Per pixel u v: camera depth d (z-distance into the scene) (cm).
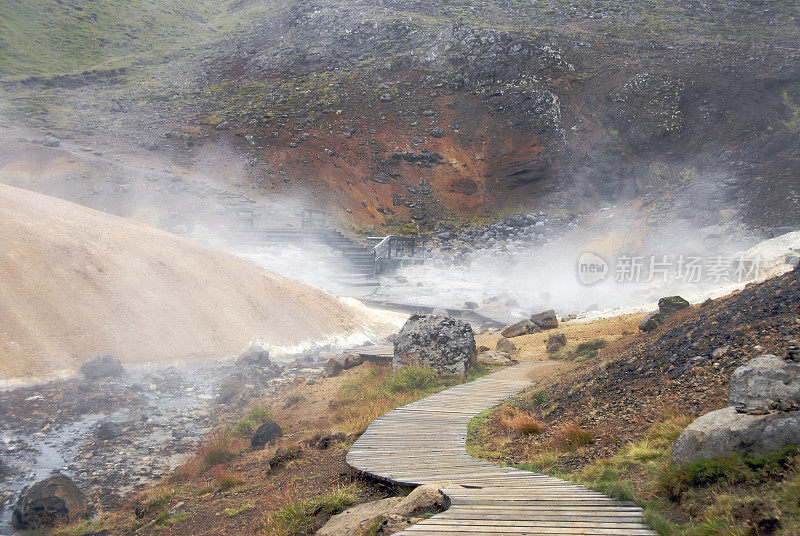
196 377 1842
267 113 7281
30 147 5491
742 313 896
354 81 8312
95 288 2062
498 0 11050
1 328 1753
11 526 893
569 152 7000
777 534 423
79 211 2553
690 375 800
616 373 952
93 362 1738
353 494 719
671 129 6969
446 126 7581
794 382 556
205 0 13688
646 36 8856
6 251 2009
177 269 2348
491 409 1108
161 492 959
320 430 1219
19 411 1416
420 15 10150
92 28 10338
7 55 8681
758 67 7650
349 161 6731
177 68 9388
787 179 4569
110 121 6912
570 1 10650
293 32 10188
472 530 482
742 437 532
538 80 7900
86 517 933
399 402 1263
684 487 534
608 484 592
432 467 738
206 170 6000
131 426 1371
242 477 1002
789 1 10225
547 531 477
